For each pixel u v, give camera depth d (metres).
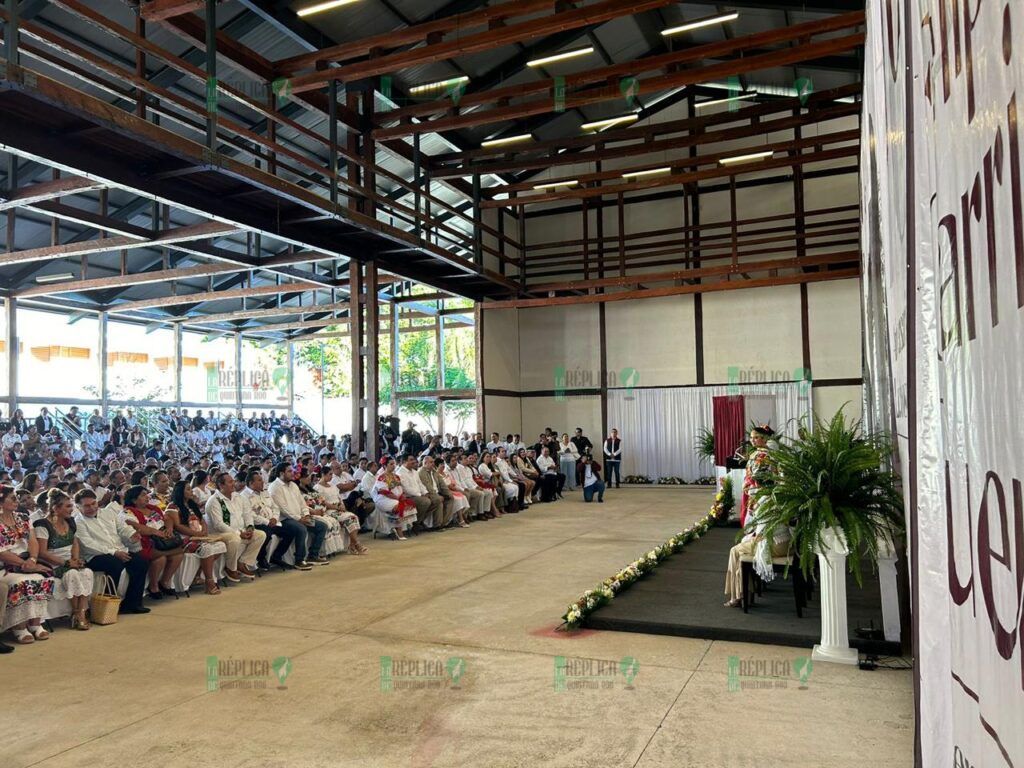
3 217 11.97
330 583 6.88
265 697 3.96
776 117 15.47
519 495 12.52
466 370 17.67
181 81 9.45
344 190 10.34
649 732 3.40
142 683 4.23
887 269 3.89
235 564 6.96
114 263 14.42
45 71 8.52
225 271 12.65
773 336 15.62
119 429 14.99
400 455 13.73
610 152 12.30
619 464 16.16
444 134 13.23
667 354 16.47
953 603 1.46
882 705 3.64
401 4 9.73
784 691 3.87
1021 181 0.82
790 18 12.12
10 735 3.52
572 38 12.08
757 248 15.57
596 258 16.25
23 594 5.05
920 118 1.83
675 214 16.28
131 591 5.90
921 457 1.90
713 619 5.07
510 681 4.12
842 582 4.41
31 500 6.39
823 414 15.16
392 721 3.60
